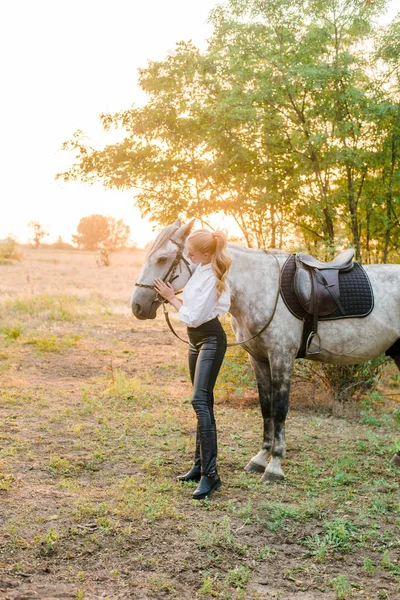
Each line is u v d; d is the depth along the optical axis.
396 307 4.66
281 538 3.44
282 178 7.43
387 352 4.99
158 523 3.55
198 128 7.52
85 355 9.53
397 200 6.99
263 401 4.70
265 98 6.93
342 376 6.99
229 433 5.66
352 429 5.93
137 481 4.29
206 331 4.06
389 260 7.93
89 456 4.79
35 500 3.81
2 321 12.21
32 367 8.44
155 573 2.97
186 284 4.04
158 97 7.69
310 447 5.29
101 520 3.49
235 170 7.50
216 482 4.10
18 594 2.71
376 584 2.96
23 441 5.07
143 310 4.25
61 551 3.15
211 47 7.36
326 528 3.57
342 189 7.23
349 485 4.36
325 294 4.48
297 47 7.01
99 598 2.72
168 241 4.25
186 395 7.09
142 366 8.90
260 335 4.48
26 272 32.72
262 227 7.55
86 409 6.11
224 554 3.20
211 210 7.62
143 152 7.75
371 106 6.63
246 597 2.79
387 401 7.16
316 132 7.03
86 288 22.11
